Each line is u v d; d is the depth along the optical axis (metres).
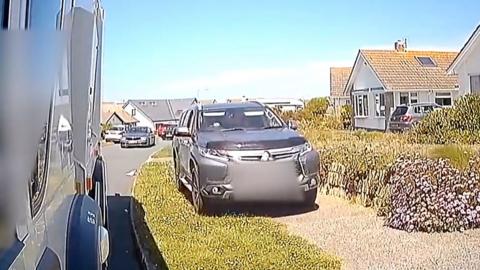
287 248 5.75
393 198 6.93
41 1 1.54
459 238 6.09
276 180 7.32
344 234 6.46
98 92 5.89
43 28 1.56
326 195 9.07
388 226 6.76
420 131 18.80
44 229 1.69
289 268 5.05
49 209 1.78
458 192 6.52
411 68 32.72
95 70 5.04
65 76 2.28
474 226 6.48
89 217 2.45
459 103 19.59
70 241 2.19
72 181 2.57
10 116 1.32
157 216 7.59
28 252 1.47
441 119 18.67
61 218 2.07
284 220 7.35
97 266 2.32
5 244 1.33
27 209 1.44
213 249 5.75
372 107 33.31
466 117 18.58
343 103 39.59
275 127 8.60
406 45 35.41
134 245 6.41
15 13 1.33
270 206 7.82
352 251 5.71
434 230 6.42
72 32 2.67
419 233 6.39
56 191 1.95
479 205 6.46
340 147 9.75
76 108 3.02
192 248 5.80
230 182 7.26
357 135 18.25
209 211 7.70
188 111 10.20
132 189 10.79
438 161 7.06
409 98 31.86
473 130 17.97
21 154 1.37
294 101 52.53
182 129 8.91
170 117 76.88
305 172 7.51
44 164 1.63
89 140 4.07
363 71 34.41
